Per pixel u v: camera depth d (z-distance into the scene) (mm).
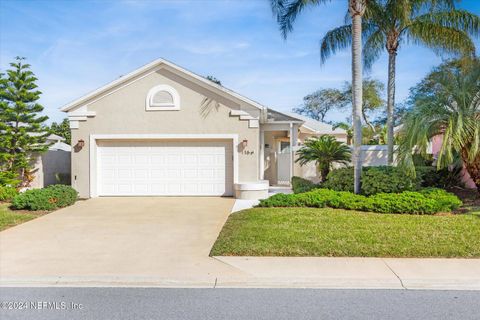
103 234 8711
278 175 20766
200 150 15281
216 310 4691
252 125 14867
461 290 5344
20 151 16406
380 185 11867
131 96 15047
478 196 12383
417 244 7203
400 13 14727
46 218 10719
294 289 5418
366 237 7738
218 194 15289
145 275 5848
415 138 11328
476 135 10828
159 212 11656
